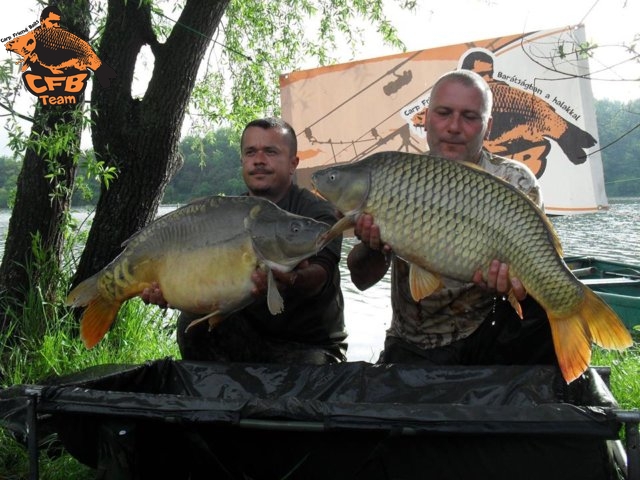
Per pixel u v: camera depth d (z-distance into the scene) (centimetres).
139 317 280
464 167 128
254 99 439
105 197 277
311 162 421
